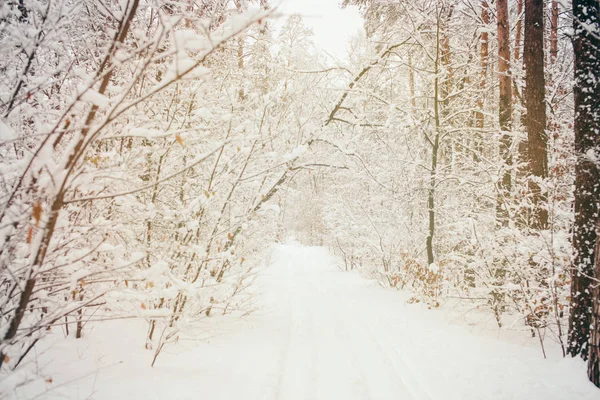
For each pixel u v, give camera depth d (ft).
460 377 12.92
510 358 14.83
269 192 22.80
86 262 9.61
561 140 20.15
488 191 25.93
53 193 6.72
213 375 11.63
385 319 21.57
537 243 17.30
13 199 7.85
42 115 10.68
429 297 25.39
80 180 7.36
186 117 13.79
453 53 34.58
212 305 16.35
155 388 9.78
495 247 19.36
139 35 8.13
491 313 21.63
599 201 12.68
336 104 26.30
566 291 16.35
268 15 5.65
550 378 12.85
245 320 19.40
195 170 16.44
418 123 28.68
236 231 18.28
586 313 14.10
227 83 18.72
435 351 15.62
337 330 19.29
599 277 12.28
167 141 13.25
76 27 11.81
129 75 13.03
